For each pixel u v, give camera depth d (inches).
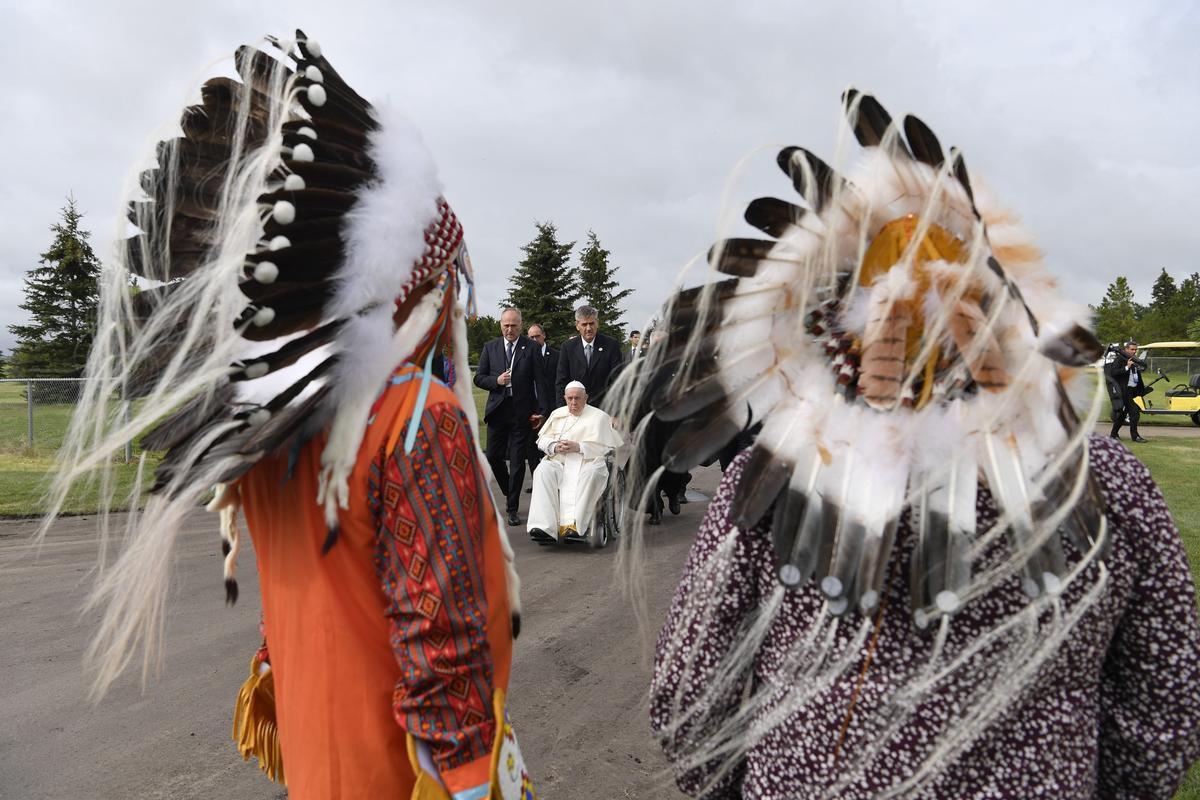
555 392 323.9
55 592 198.5
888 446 37.6
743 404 41.3
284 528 52.9
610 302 1247.5
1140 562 38.6
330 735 51.0
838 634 38.7
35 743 123.4
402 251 48.1
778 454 40.0
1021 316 36.9
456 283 57.5
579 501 261.6
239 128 51.3
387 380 51.2
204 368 49.2
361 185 48.1
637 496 49.6
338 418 49.4
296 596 52.1
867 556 36.9
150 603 55.6
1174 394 764.0
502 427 315.0
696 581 43.8
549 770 116.6
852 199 38.8
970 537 36.5
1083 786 37.6
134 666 153.0
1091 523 36.8
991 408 37.1
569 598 201.5
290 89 49.1
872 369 37.9
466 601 50.0
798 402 40.4
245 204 50.3
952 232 38.4
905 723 37.5
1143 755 41.1
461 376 59.1
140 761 118.3
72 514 294.0
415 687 49.2
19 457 399.5
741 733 44.3
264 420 46.3
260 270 43.7
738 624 43.0
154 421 50.7
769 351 41.1
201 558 229.8
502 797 50.3
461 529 50.3
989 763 37.0
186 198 51.8
